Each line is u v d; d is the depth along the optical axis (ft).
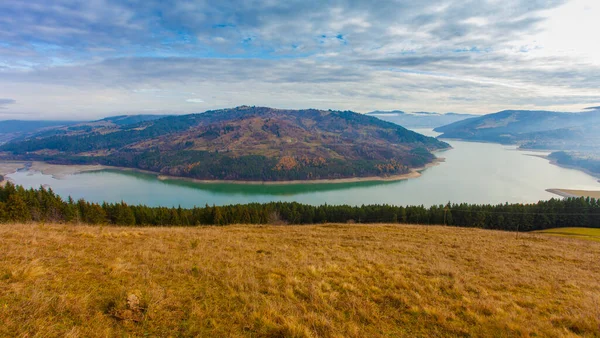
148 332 21.40
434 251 60.08
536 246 74.33
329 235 76.43
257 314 25.02
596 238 121.29
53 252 36.19
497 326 26.07
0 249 34.83
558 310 31.22
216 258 40.81
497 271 46.09
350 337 23.35
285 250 51.16
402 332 24.76
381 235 81.30
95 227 65.16
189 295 27.68
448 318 27.61
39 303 22.57
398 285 35.17
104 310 23.25
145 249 42.47
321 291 31.19
